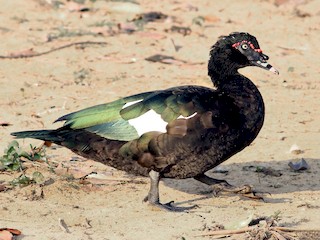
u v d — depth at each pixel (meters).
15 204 11.95
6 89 17.08
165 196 12.47
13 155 13.16
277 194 12.45
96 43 19.83
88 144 12.00
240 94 12.02
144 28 20.91
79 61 18.77
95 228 11.18
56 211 11.75
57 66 18.45
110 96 16.78
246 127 11.91
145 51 19.41
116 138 11.82
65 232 11.02
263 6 22.80
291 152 14.05
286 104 16.44
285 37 20.53
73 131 12.05
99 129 11.91
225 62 12.43
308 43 20.17
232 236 10.85
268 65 12.41
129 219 11.50
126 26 20.84
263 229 10.84
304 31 20.97
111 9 22.27
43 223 11.34
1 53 19.14
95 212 11.73
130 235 10.94
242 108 11.93
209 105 11.80
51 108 16.11
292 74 18.25
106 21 21.34
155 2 23.00
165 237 10.85
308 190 12.59
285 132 14.99
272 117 15.73
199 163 11.84
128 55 19.16
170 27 21.00
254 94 12.07
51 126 15.23
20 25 20.98
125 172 13.30
